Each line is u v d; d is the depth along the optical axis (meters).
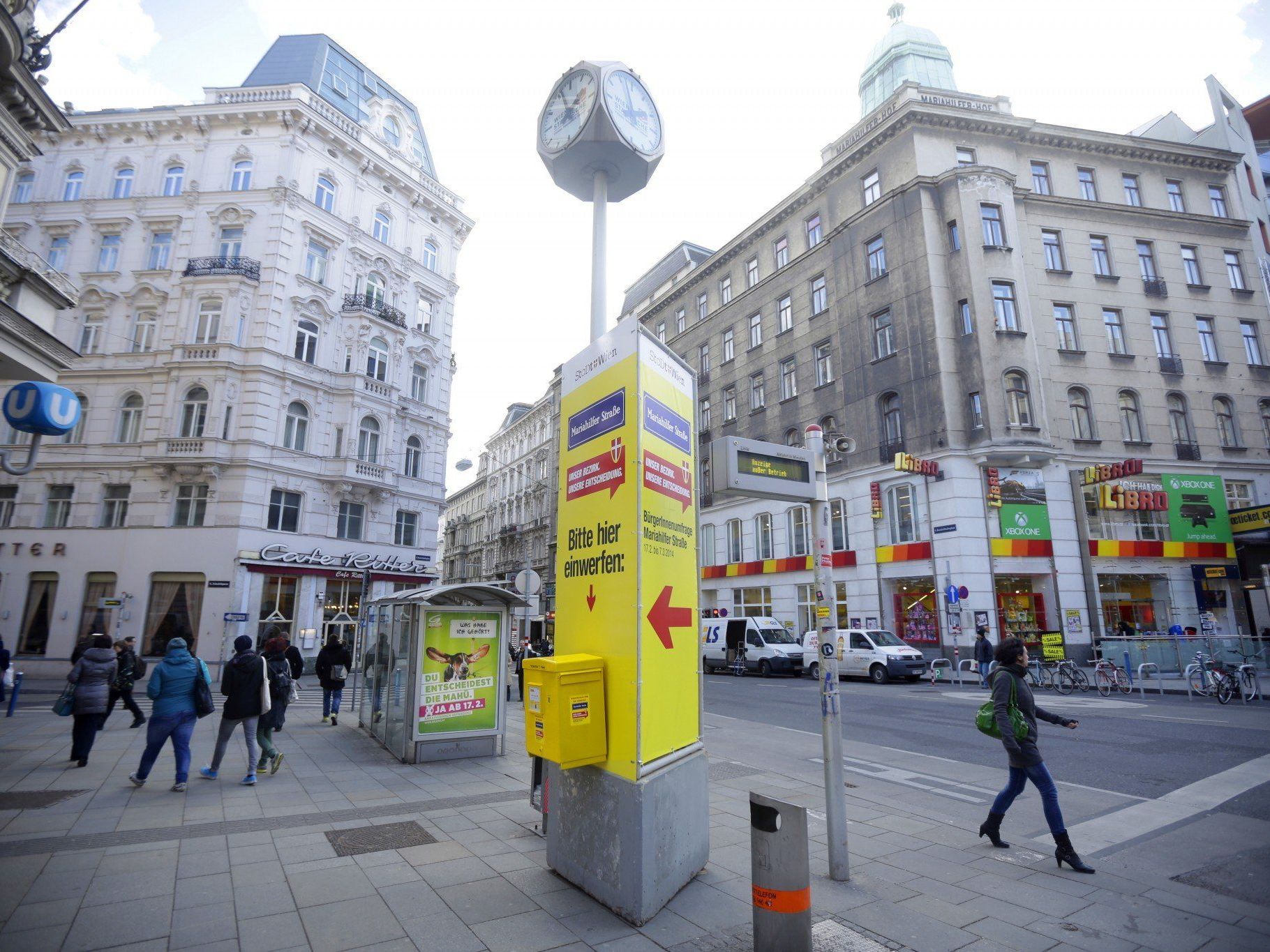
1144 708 13.46
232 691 7.55
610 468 4.71
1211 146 31.88
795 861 3.36
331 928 3.89
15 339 9.81
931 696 16.53
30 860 4.94
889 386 25.41
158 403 24.20
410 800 6.82
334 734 11.22
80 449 24.20
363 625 12.52
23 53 10.00
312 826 5.88
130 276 25.58
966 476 22.69
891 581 24.77
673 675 4.68
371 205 29.55
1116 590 23.67
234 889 4.44
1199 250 28.31
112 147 27.11
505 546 59.41
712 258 36.78
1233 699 14.59
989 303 23.56
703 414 36.97
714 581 33.62
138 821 5.99
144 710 14.29
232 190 26.00
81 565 23.31
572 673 4.28
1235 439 26.56
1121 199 28.14
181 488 23.89
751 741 10.45
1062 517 23.16
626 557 4.41
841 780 4.87
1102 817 6.31
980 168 24.44
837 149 30.61
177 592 23.11
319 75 30.20
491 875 4.72
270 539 24.14
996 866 5.06
